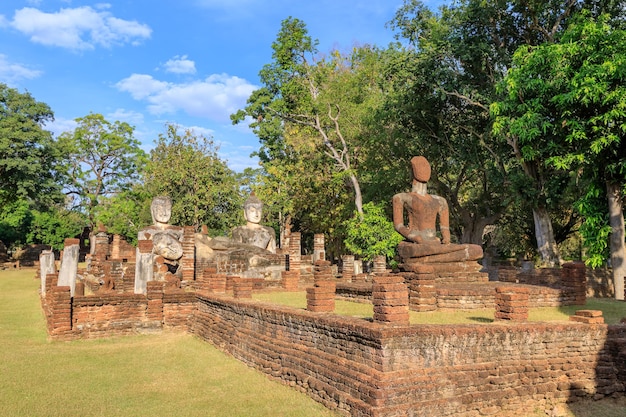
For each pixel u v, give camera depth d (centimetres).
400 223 1520
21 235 5759
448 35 2683
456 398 820
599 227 1856
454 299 1260
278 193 3966
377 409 753
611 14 2336
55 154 4453
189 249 2195
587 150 1881
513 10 2489
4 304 2239
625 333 1024
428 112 2977
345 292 1543
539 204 2573
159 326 1620
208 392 988
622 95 1703
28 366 1180
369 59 3366
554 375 934
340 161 3300
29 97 4450
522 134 2048
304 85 3400
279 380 1046
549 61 1955
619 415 898
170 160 4375
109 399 946
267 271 2344
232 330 1327
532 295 1345
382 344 793
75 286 1791
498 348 899
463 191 3716
